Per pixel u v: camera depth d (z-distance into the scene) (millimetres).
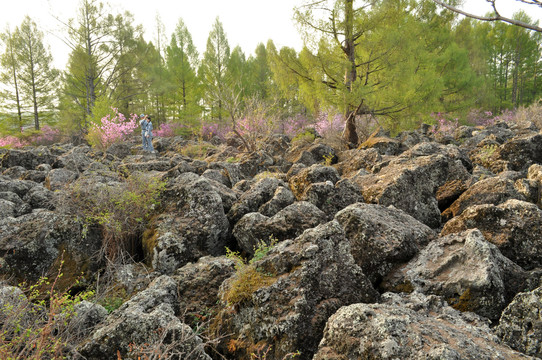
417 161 7199
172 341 2799
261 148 14773
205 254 5277
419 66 16719
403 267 3998
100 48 28422
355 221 4273
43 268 5051
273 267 3572
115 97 30062
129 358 2934
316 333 3041
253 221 5285
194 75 31312
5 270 4938
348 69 14320
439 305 3273
